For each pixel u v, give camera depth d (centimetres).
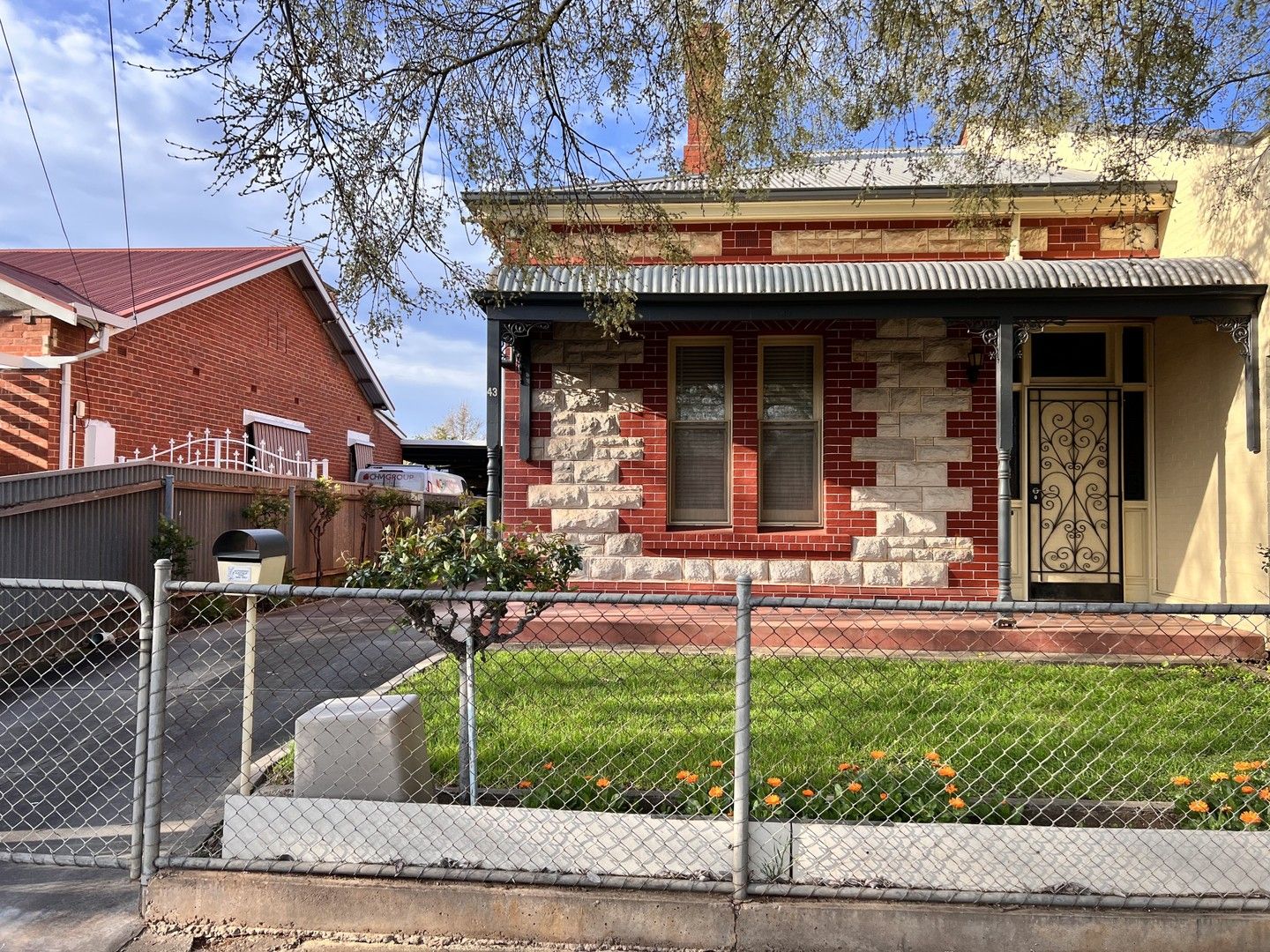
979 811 376
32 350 1070
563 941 320
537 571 415
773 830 329
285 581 1190
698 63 621
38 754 528
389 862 337
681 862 331
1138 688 611
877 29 602
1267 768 397
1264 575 734
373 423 2195
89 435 1123
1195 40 585
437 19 588
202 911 332
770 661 673
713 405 923
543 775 431
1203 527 830
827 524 888
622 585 898
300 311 1769
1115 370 929
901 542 881
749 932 315
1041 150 769
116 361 1184
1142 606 314
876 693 584
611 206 868
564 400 916
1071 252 916
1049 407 930
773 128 658
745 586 328
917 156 816
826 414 895
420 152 607
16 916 334
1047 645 748
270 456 1590
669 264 738
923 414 888
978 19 618
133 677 709
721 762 385
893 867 325
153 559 938
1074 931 308
